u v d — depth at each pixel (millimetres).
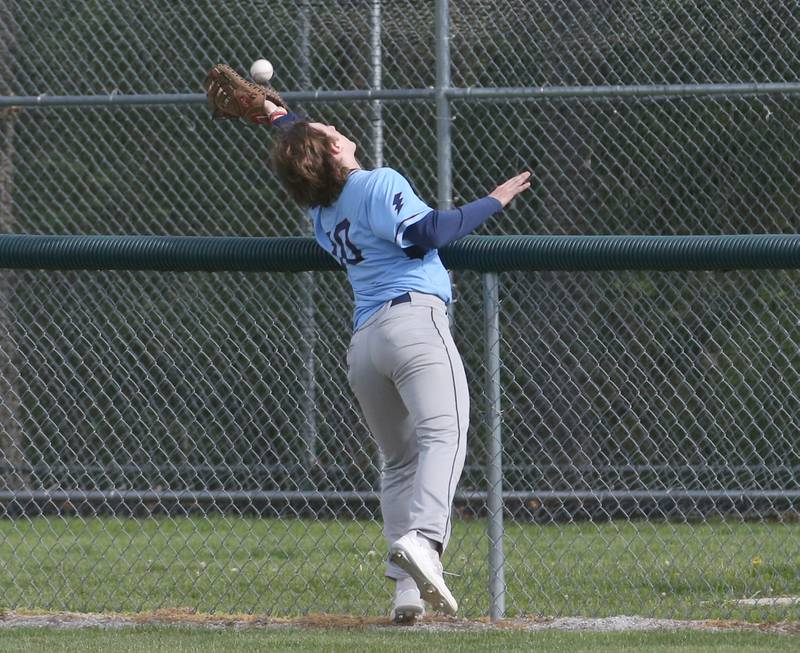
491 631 15914
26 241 16766
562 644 14461
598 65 23125
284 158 13961
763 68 22344
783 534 23641
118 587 21422
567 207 23453
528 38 23375
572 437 21906
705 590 20109
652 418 23188
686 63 22750
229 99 15594
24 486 22484
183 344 22125
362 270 13922
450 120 20828
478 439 21906
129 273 23953
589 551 23469
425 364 13547
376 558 23969
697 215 22828
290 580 21250
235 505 23703
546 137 23562
